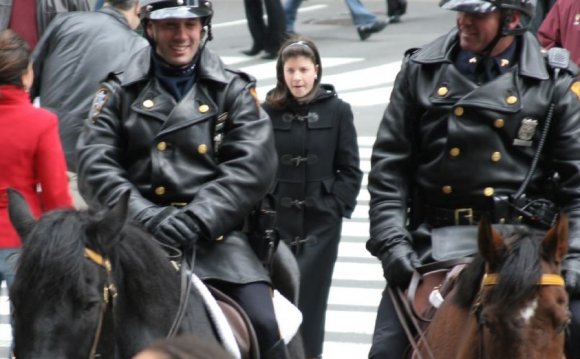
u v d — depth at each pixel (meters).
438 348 12.41
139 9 13.01
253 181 12.80
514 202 13.30
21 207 10.95
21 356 10.12
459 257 13.12
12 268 11.13
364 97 35.03
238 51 41.66
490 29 13.22
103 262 10.54
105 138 12.94
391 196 13.70
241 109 13.02
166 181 12.80
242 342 12.37
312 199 18.05
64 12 20.47
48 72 19.12
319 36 44.06
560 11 21.12
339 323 20.73
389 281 13.47
